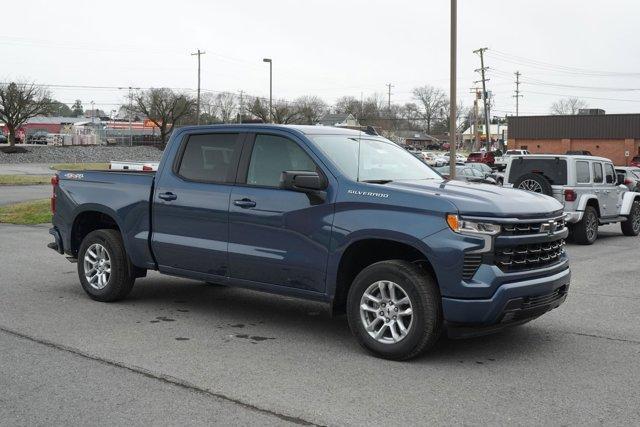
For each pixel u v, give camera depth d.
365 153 6.61
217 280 6.82
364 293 5.76
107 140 85.06
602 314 7.51
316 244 6.01
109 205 7.61
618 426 4.27
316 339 6.34
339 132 6.80
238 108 91.88
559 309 7.77
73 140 81.12
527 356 5.81
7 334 6.36
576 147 67.25
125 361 5.55
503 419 4.37
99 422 4.29
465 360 5.68
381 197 5.71
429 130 134.25
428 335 5.45
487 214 5.36
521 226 5.57
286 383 5.05
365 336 5.76
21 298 7.96
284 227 6.21
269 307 7.71
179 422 4.29
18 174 40.19
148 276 9.61
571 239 15.18
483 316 5.32
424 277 5.51
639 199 16.38
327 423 4.29
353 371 5.36
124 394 4.79
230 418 4.36
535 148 69.50
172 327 6.71
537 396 4.80
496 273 5.33
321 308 7.70
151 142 83.44
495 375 5.27
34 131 108.44
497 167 32.72
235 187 6.62
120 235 7.77
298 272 6.16
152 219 7.28
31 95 60.56
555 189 14.05
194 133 7.14
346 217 5.84
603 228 18.44
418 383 5.07
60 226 8.22
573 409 4.55
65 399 4.68
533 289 5.52
